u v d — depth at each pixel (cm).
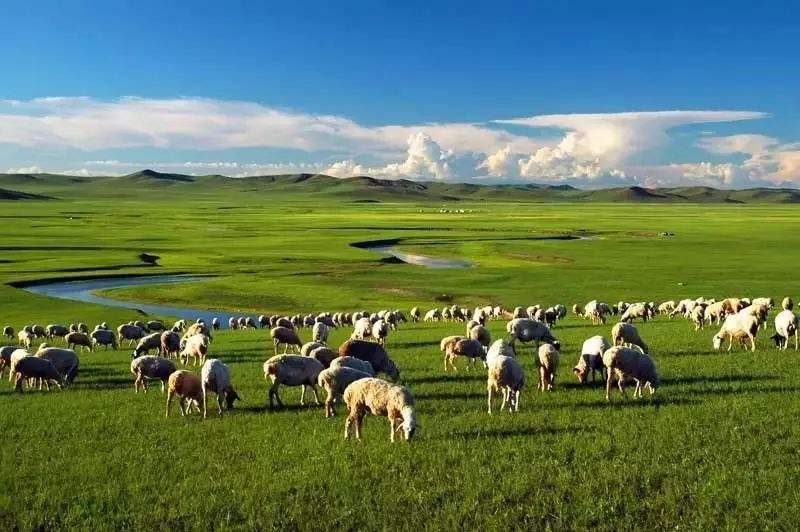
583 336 3906
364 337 3944
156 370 2577
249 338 4438
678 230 16512
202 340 3183
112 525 1340
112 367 3281
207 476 1598
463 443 1777
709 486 1425
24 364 2631
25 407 2342
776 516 1299
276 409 2255
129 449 1830
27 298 6769
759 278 7888
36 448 1856
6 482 1592
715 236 14450
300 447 1800
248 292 7556
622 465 1562
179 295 7450
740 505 1345
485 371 2797
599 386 2436
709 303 5159
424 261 10875
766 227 17600
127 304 7112
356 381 1884
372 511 1375
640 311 4897
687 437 1756
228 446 1834
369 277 8481
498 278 8238
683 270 8712
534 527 1291
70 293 7675
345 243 13075
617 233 15638
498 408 2152
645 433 1795
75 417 2184
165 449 1825
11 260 10025
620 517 1323
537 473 1539
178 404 2369
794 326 3086
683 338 3600
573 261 10038
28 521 1369
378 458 1684
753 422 1859
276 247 12262
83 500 1462
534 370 2723
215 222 19738
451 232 15962
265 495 1470
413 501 1418
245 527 1326
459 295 7200
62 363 2798
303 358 2278
